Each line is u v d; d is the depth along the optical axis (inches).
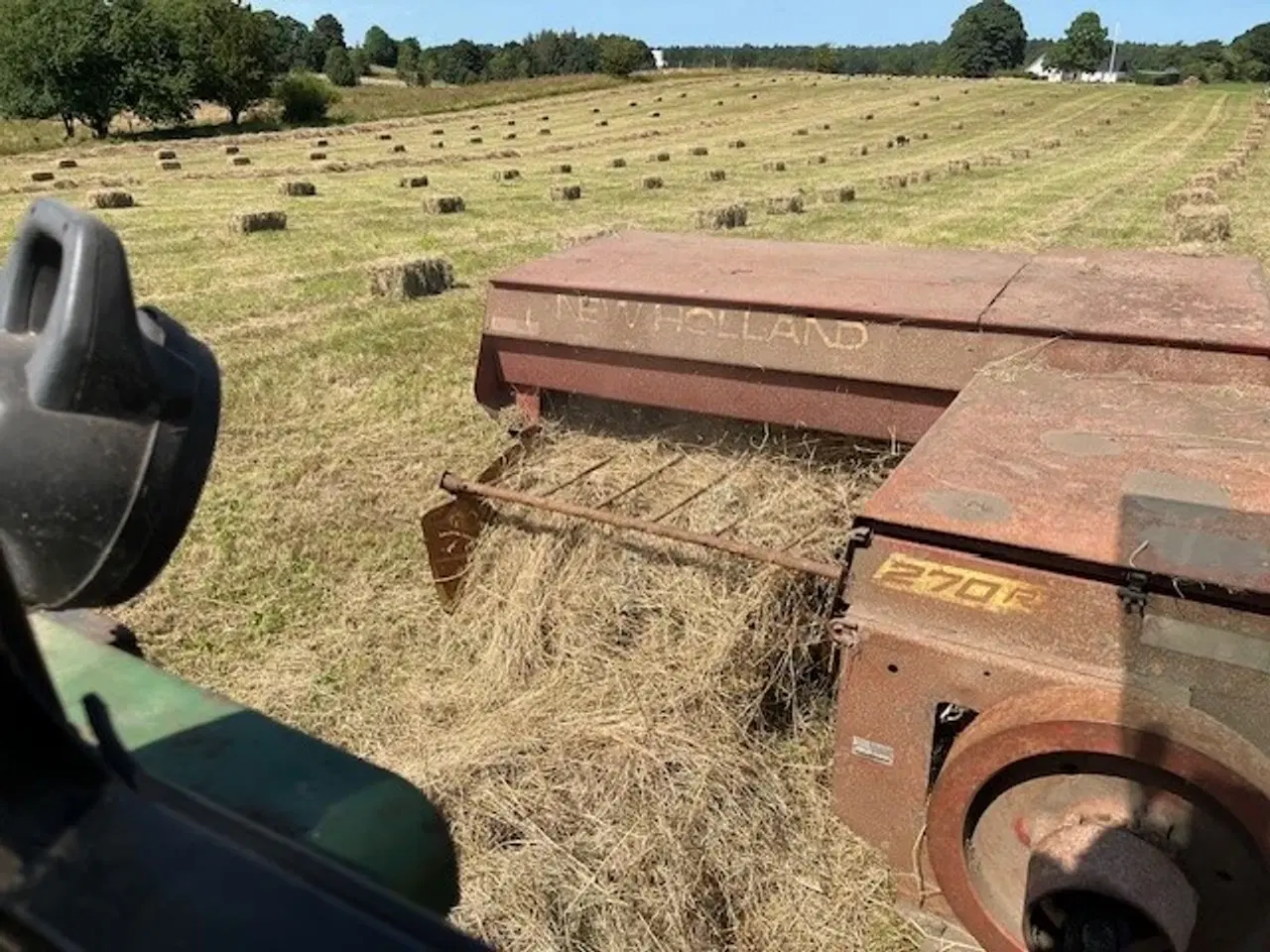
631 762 150.3
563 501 191.0
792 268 201.3
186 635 206.2
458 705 176.4
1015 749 101.9
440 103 2488.9
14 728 38.7
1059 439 128.6
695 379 186.7
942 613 109.9
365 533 245.9
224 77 2057.1
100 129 1983.3
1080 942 105.5
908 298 173.3
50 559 41.4
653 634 173.5
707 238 241.0
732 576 173.5
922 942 126.4
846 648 114.7
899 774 117.3
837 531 173.2
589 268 207.0
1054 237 688.4
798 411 179.3
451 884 55.6
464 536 194.4
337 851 50.4
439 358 392.2
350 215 820.0
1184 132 1791.3
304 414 331.0
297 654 198.5
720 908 137.3
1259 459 120.3
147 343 42.4
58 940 34.4
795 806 150.7
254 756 56.9
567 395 216.7
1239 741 94.3
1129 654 101.0
